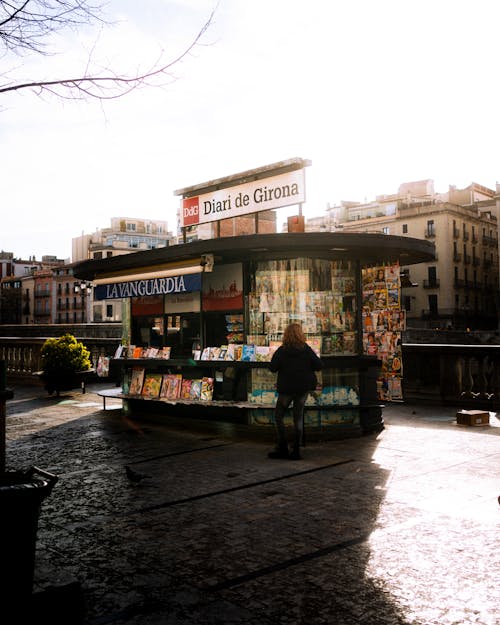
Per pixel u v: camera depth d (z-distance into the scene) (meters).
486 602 3.33
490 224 84.50
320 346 8.35
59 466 6.93
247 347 8.63
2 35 3.42
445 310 74.38
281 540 4.37
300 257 8.58
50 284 103.12
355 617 3.18
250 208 9.11
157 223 113.88
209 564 3.95
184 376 9.89
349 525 4.66
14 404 12.92
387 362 9.16
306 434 8.27
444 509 5.02
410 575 3.70
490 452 7.23
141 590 3.56
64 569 3.84
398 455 7.16
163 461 7.13
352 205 92.50
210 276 9.47
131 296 10.07
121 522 4.86
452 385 11.55
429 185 83.94
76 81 3.56
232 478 6.24
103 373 10.85
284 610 3.28
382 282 9.24
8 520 2.79
